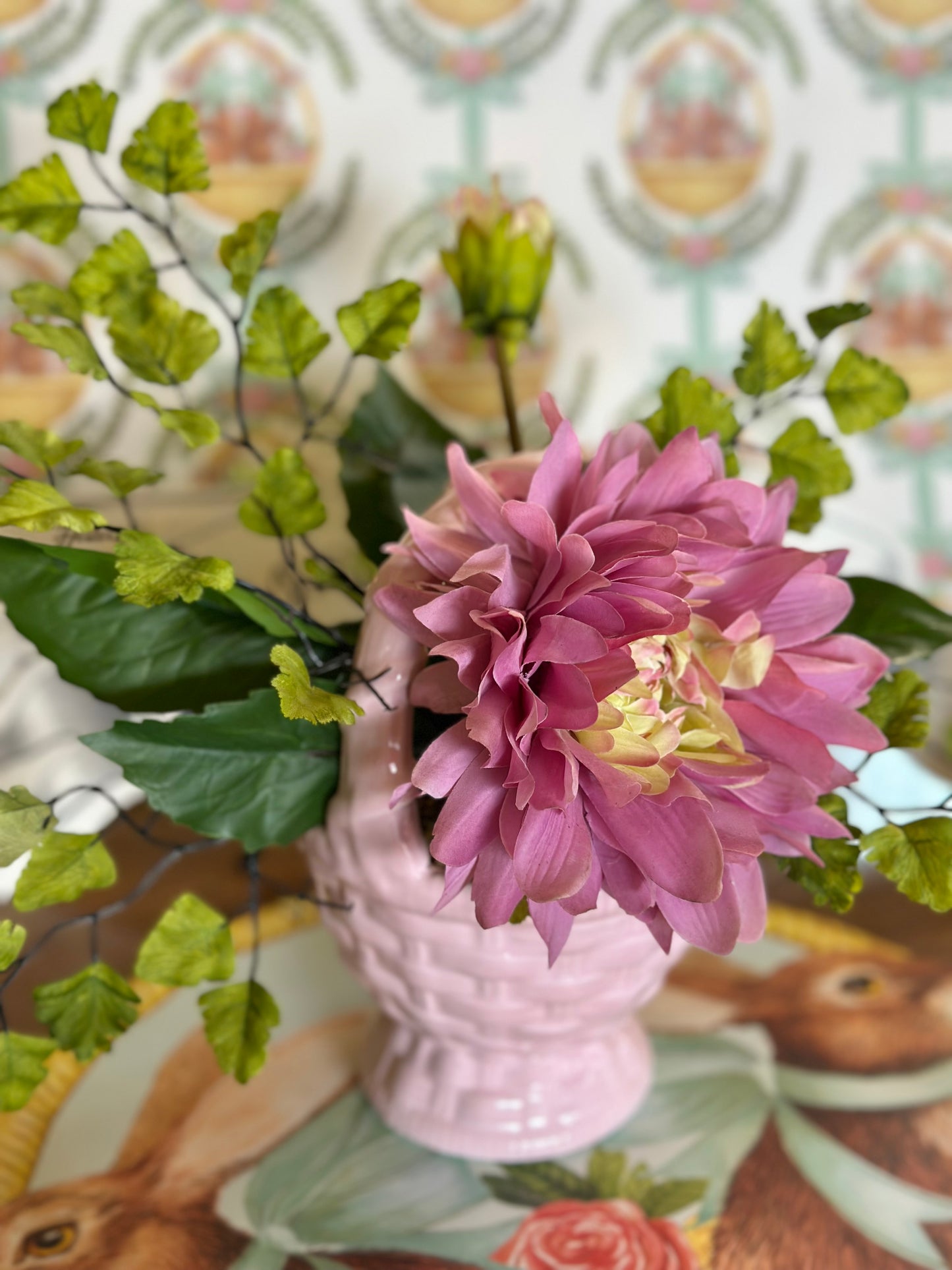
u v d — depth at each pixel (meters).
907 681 0.33
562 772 0.25
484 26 0.65
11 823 0.28
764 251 0.70
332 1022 0.46
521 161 0.68
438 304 0.69
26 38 0.62
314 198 0.66
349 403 0.69
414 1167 0.38
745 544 0.27
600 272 0.69
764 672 0.28
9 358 0.65
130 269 0.33
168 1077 0.43
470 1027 0.35
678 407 0.35
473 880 0.27
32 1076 0.31
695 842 0.26
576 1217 0.35
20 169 0.64
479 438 0.70
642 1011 0.46
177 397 0.67
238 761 0.30
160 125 0.32
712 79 0.67
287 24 0.64
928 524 0.74
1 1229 0.35
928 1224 0.35
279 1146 0.39
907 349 0.72
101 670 0.32
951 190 0.70
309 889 0.54
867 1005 0.46
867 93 0.68
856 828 0.32
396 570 0.30
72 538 0.43
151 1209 0.36
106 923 0.51
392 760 0.30
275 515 0.33
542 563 0.27
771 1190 0.36
